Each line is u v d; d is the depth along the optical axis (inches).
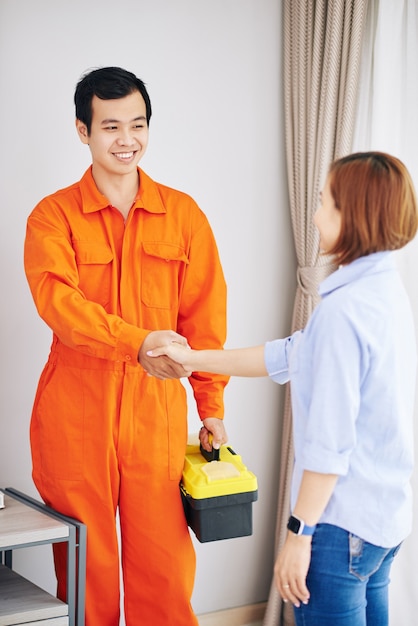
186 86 117.6
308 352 67.9
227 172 121.3
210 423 96.6
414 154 103.7
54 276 89.6
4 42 107.0
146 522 93.0
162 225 94.5
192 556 96.4
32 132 109.5
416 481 105.7
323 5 114.3
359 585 68.6
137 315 93.3
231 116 120.8
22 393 112.7
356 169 66.6
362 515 67.3
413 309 104.6
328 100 112.8
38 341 112.9
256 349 79.0
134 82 91.4
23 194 109.7
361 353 65.0
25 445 113.4
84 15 110.9
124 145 90.4
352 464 67.1
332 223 68.7
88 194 92.7
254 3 120.6
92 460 91.6
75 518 92.2
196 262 96.8
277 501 128.6
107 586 93.8
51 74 109.7
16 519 89.8
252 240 124.0
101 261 91.7
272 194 124.6
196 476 89.4
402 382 67.4
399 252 105.3
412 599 107.2
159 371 86.4
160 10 115.1
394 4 105.0
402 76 105.3
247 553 127.4
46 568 116.0
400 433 67.6
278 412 128.0
